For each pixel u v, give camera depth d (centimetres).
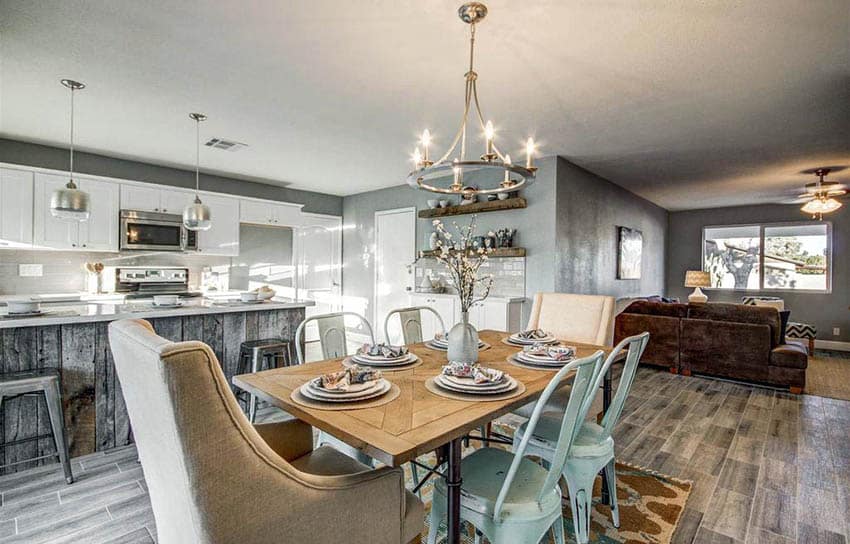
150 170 489
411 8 197
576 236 493
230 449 92
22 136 391
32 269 437
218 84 282
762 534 191
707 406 366
